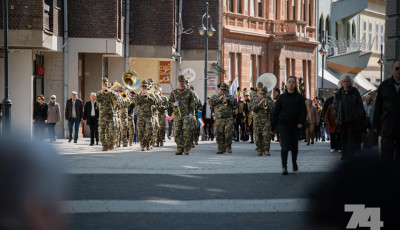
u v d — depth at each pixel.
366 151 3.90
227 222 8.66
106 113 24.91
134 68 44.44
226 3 49.09
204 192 11.84
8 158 2.87
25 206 2.86
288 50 57.66
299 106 15.86
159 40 41.91
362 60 64.75
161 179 14.05
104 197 11.02
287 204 10.29
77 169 16.05
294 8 59.09
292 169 16.55
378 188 3.71
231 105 23.66
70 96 36.69
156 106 25.03
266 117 22.69
